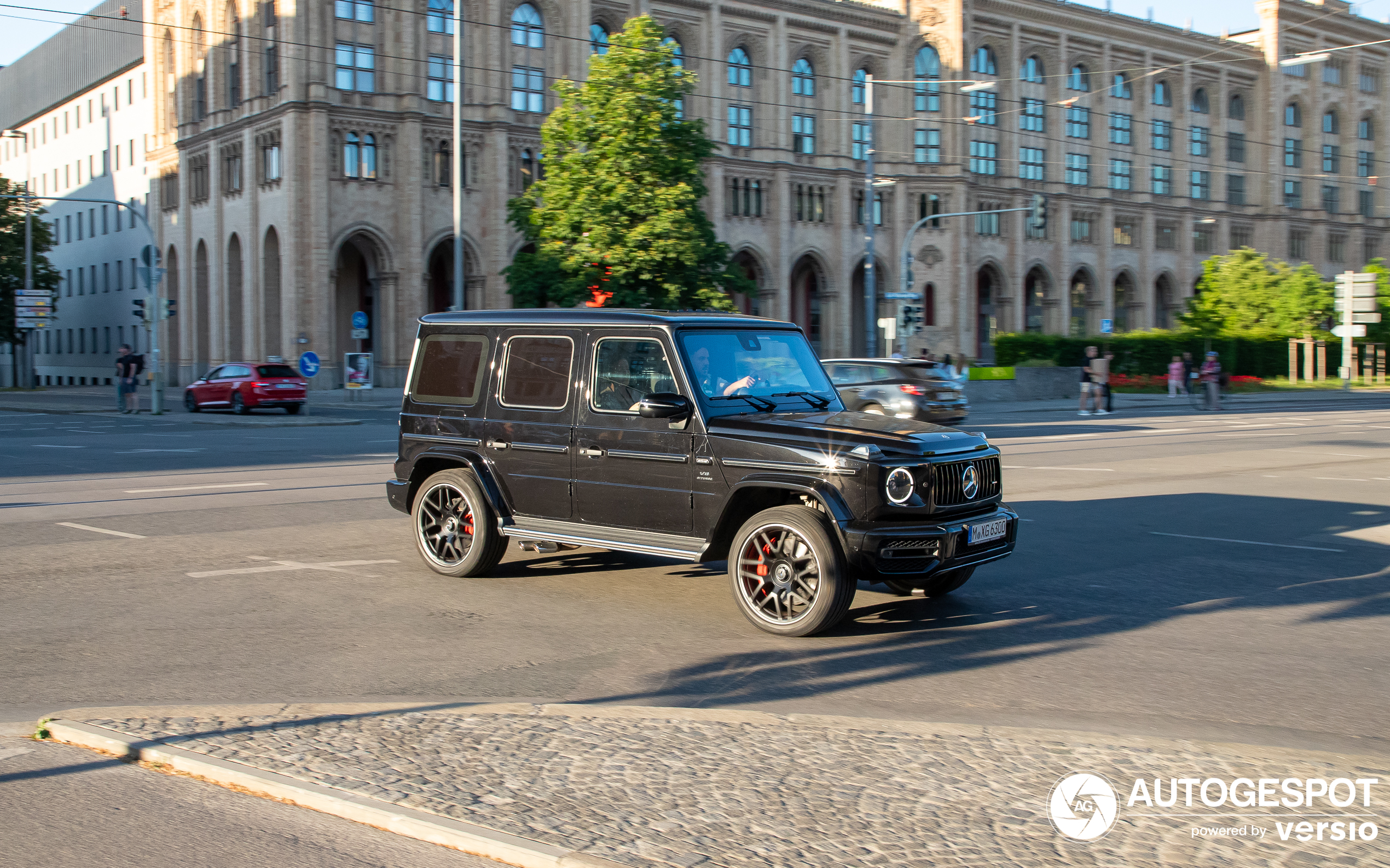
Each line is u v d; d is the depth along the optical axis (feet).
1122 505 43.93
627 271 96.53
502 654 22.03
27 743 16.42
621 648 22.57
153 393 121.80
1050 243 248.32
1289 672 20.76
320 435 87.61
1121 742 15.83
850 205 224.33
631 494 26.14
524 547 30.40
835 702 18.99
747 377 26.53
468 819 13.08
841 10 220.84
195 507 43.73
